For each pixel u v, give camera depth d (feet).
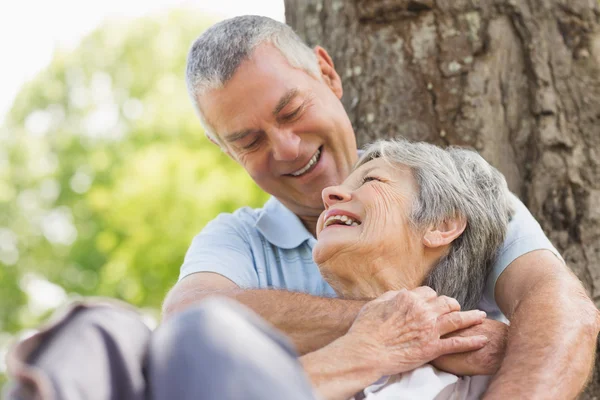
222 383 4.91
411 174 9.41
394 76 12.58
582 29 12.43
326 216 9.52
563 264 9.48
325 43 13.20
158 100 45.70
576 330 8.30
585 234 12.00
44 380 4.91
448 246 9.31
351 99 12.84
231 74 10.61
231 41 10.71
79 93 52.29
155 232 35.88
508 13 12.42
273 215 11.18
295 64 10.85
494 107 12.27
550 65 12.34
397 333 8.25
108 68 51.21
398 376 8.40
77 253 46.70
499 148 12.22
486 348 8.45
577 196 12.09
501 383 7.95
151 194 35.73
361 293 9.25
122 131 48.11
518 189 12.26
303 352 8.66
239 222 11.19
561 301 8.57
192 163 36.29
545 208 12.14
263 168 10.96
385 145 9.76
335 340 8.23
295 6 13.65
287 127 10.71
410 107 12.46
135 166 37.96
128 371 5.21
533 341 8.20
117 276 37.19
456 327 8.48
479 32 12.38
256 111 10.58
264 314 8.86
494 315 10.18
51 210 51.08
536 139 12.24
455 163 9.65
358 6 12.88
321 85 11.05
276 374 5.05
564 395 7.86
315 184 10.96
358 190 9.39
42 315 52.16
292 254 10.87
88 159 49.70
